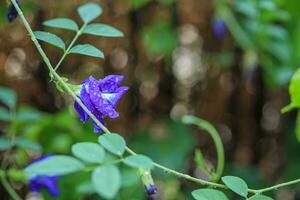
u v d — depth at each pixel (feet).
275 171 3.69
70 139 3.11
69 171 1.70
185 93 3.61
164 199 3.21
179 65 3.57
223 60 3.51
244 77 3.61
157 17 3.47
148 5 3.43
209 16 3.51
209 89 3.62
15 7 2.12
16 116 2.80
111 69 3.40
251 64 3.36
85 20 2.26
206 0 3.49
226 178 1.99
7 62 3.30
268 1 3.11
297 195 3.52
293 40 3.33
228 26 3.31
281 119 3.67
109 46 3.36
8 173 2.70
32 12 3.16
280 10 3.22
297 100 2.49
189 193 3.26
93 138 3.12
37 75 3.34
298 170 3.46
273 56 3.36
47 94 3.36
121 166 2.69
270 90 3.64
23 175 2.69
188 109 3.61
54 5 3.21
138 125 3.51
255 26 3.18
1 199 3.30
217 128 3.66
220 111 3.65
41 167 1.70
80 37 3.25
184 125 3.46
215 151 3.60
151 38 3.45
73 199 2.88
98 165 1.75
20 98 3.34
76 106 2.10
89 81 2.08
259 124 3.73
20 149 3.05
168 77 3.56
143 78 3.50
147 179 2.02
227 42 3.55
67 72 3.32
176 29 3.51
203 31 3.55
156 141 3.39
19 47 3.28
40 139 3.10
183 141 3.39
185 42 3.55
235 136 3.69
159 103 3.57
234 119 3.67
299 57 3.29
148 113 3.54
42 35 2.13
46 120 3.11
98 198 2.90
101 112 2.07
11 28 3.22
